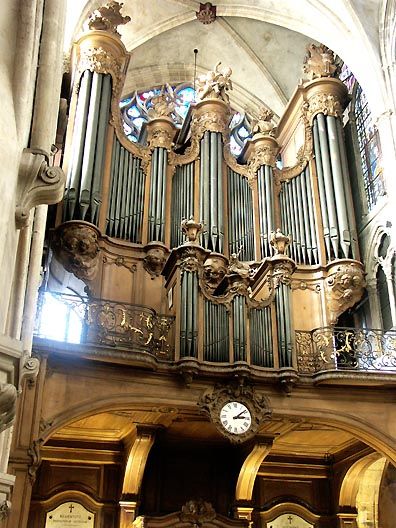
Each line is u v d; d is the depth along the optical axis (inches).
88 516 505.0
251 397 438.6
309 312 569.0
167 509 521.0
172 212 607.2
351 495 556.7
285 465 572.4
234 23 767.7
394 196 552.1
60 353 402.3
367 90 617.0
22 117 151.8
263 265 496.7
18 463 370.6
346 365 500.1
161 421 474.6
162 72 810.2
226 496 536.7
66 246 521.7
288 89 808.3
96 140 574.9
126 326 433.4
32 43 161.5
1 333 130.6
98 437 516.4
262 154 647.1
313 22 682.8
